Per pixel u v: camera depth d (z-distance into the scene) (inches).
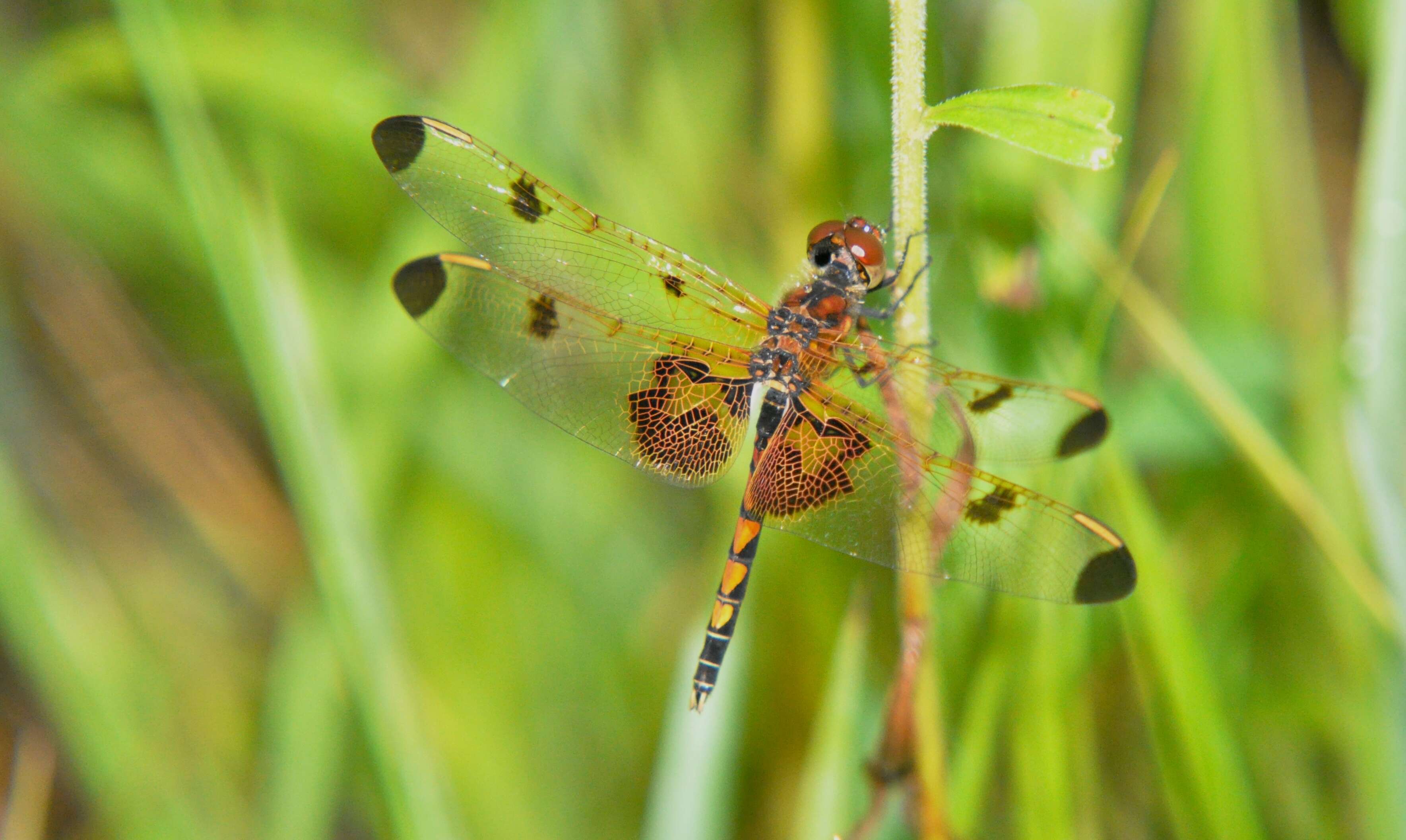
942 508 20.1
